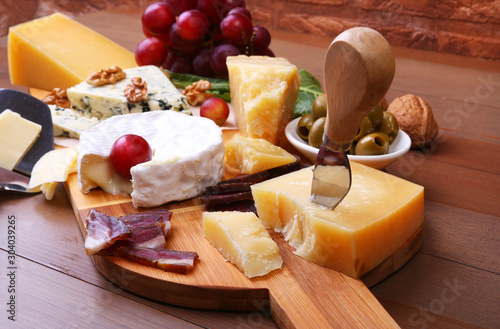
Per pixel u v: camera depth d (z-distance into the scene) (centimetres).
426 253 97
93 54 175
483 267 93
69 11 271
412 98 137
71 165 116
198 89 158
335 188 85
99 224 92
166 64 180
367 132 117
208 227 95
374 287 88
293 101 140
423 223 99
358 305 80
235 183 110
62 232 103
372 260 87
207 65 167
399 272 92
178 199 110
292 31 255
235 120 149
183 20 159
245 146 118
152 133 121
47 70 163
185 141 116
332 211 89
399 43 234
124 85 150
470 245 99
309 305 80
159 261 86
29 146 121
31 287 87
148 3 280
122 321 80
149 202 107
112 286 88
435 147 139
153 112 131
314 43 233
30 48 162
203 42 173
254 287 83
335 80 67
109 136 118
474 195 116
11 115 121
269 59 148
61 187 122
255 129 131
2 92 128
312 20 248
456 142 142
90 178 111
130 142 108
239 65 137
